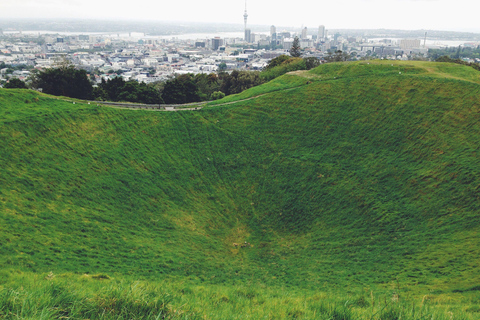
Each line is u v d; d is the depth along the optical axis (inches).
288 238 1781.5
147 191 1963.6
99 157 2041.1
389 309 557.3
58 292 565.6
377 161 2059.5
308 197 1988.2
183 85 3809.1
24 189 1584.6
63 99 2682.1
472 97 2177.7
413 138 2101.4
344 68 3134.8
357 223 1710.1
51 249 1267.2
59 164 1851.6
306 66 4648.1
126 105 2994.6
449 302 950.4
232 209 2046.0
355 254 1478.8
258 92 3016.7
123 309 521.7
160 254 1471.5
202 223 1879.9
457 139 1955.0
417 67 2891.2
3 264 1075.3
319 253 1560.0
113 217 1668.3
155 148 2320.4
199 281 1300.4
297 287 1237.1
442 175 1772.9
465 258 1241.4
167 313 528.4
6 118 1961.1
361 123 2378.2
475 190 1598.2
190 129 2541.8
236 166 2310.5
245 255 1659.7
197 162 2325.3
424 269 1242.6
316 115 2566.4
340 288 1195.9
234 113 2709.2
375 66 3029.0
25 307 482.0
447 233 1449.3
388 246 1478.8
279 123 2583.7
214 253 1627.7
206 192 2127.2
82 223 1520.7
